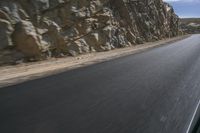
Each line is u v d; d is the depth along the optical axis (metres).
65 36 26.95
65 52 26.47
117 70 17.17
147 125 7.30
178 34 91.38
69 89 11.41
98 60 23.28
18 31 21.25
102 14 35.47
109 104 9.23
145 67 18.55
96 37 32.00
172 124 7.44
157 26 62.00
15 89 11.29
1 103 9.09
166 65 19.58
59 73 15.94
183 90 11.77
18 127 6.88
